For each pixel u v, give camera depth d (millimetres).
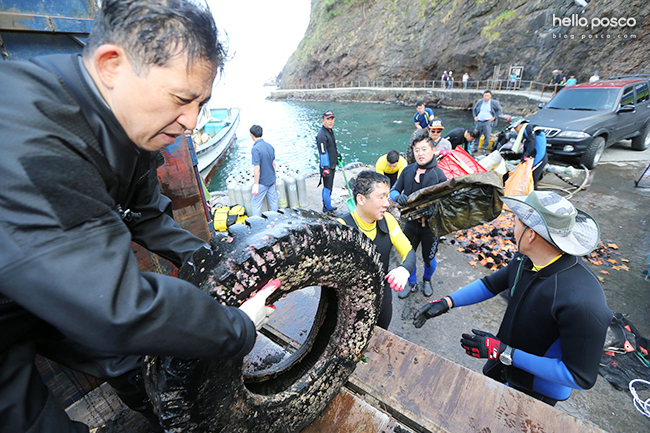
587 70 18188
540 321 1505
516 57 21859
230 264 779
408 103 26844
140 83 559
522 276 1648
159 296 523
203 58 567
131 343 498
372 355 1682
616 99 7098
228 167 13734
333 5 38719
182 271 828
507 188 5113
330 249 973
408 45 30312
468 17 25062
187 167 2107
